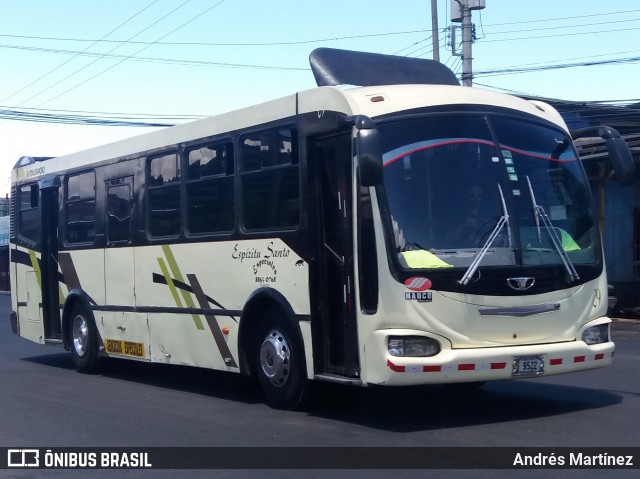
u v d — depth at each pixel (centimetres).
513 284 812
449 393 1035
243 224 977
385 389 1068
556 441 765
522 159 860
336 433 823
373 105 831
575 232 876
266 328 961
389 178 809
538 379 1134
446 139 833
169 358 1112
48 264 1415
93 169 1280
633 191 2198
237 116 991
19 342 1864
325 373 873
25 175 1486
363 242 812
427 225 805
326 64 994
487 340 803
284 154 920
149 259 1144
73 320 1339
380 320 793
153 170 1144
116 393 1120
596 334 870
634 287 2173
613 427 821
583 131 923
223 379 1227
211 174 1035
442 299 788
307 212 880
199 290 1048
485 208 823
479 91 885
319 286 878
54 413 977
